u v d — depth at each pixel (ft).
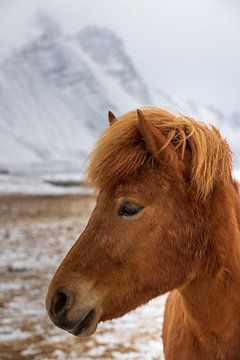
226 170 8.16
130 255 7.85
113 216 7.91
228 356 8.43
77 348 18.58
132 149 7.89
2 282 28.30
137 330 20.72
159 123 8.14
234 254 8.17
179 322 9.41
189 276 8.07
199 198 7.91
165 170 7.88
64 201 80.94
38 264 32.96
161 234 7.82
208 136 8.05
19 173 211.00
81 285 7.92
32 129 581.53
